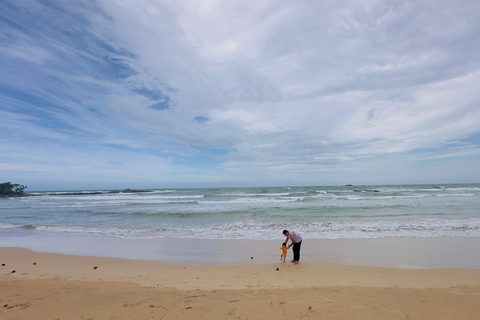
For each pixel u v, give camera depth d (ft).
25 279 21.03
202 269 23.94
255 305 12.64
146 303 13.50
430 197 111.34
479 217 52.90
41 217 63.93
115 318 11.50
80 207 87.76
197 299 14.01
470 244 32.22
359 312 11.47
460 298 13.75
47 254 30.07
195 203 96.43
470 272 21.91
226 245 33.55
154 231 43.60
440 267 23.89
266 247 32.32
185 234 40.81
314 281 19.62
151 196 151.84
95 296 15.26
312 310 11.75
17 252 31.12
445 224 45.19
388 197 111.04
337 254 28.63
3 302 14.26
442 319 10.75
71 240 37.60
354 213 61.31
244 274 22.04
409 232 39.47
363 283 18.98
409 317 10.94
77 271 23.62
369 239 35.40
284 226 45.93
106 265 25.54
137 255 29.50
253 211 67.62
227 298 14.08
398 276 20.95
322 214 60.34
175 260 27.37
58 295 15.57
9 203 118.42
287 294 14.75
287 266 24.35
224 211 68.39
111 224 51.72
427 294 14.58
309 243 33.60
